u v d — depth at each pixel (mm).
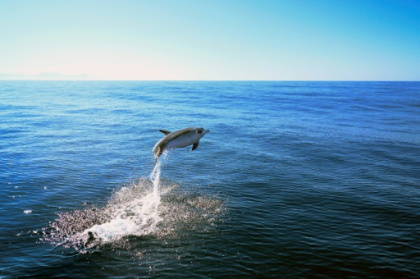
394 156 22531
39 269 8852
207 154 22922
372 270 8984
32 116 42938
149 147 25094
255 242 10500
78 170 18547
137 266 9094
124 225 11672
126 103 65812
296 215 12672
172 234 11031
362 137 29812
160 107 57562
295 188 15852
